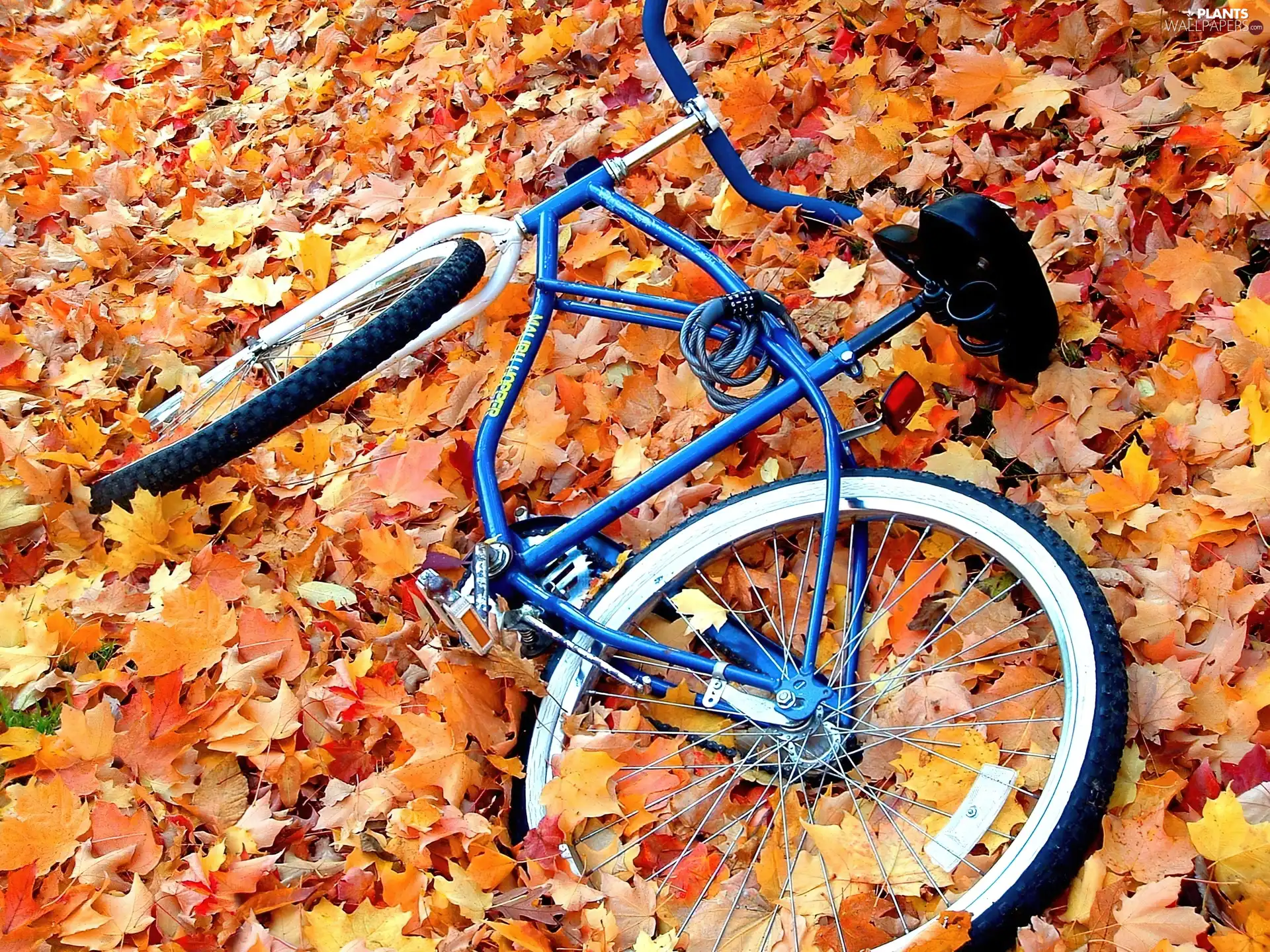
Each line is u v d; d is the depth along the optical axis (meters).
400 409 2.63
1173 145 2.44
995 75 2.67
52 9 5.39
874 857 1.65
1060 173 2.47
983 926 1.47
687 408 2.41
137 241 3.49
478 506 2.19
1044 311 1.96
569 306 2.28
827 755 1.70
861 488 1.85
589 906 1.72
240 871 1.77
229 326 3.16
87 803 1.88
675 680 1.99
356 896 1.79
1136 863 1.53
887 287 2.48
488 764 1.95
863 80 2.91
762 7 3.40
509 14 3.81
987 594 1.95
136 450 2.60
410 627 2.15
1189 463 1.98
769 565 2.11
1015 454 2.13
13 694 2.13
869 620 1.93
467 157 3.38
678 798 1.85
